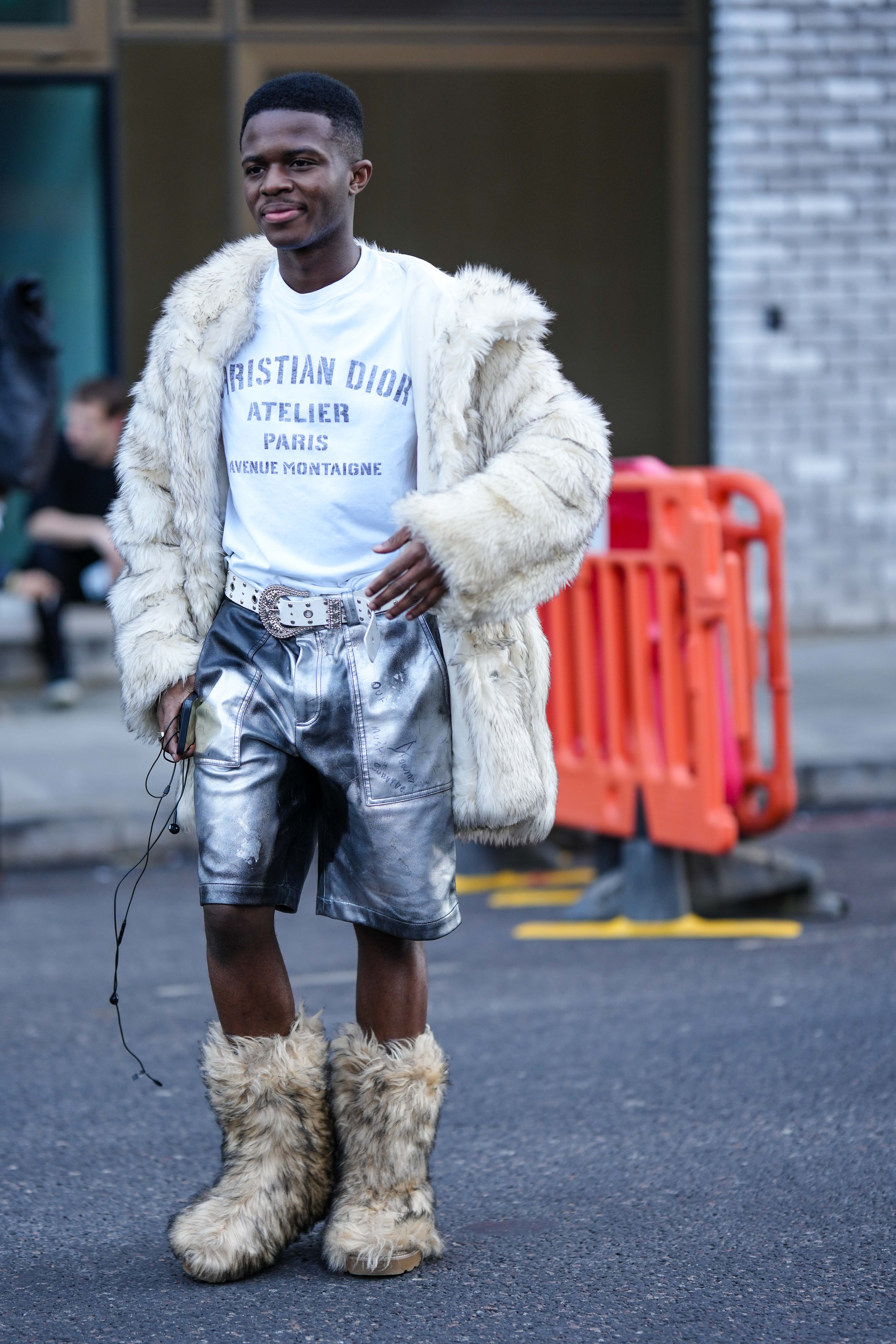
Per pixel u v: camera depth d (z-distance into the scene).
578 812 15.73
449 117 27.89
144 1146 10.16
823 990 12.98
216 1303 7.87
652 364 28.78
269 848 7.81
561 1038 11.99
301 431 7.70
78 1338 7.56
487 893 16.94
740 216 28.39
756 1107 10.48
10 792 19.23
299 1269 8.25
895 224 28.77
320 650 7.75
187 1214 8.16
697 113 28.33
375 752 7.70
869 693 24.09
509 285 7.75
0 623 26.28
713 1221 8.80
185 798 8.23
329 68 27.47
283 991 8.09
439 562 7.36
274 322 7.81
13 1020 12.71
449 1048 11.82
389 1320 7.67
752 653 15.24
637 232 28.50
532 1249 8.47
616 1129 10.19
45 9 26.84
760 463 28.84
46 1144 10.18
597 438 7.76
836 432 29.00
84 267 27.50
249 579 7.91
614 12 28.00
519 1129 10.22
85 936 15.35
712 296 28.70
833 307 28.78
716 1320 7.65
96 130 27.22
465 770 7.87
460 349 7.55
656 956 14.25
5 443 19.27
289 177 7.47
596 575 15.45
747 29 28.05
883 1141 9.88
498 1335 7.51
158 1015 12.82
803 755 20.31
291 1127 8.04
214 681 7.87
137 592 8.13
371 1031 8.09
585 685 15.57
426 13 27.58
